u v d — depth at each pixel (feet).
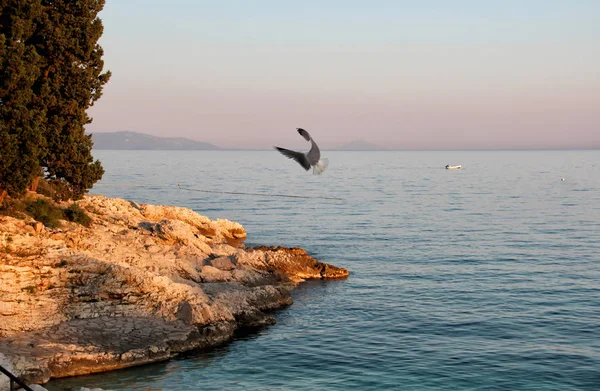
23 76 158.92
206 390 107.76
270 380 112.78
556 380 112.78
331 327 145.79
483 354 126.31
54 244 146.61
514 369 118.01
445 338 137.08
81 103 184.85
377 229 317.63
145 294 135.64
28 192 191.31
